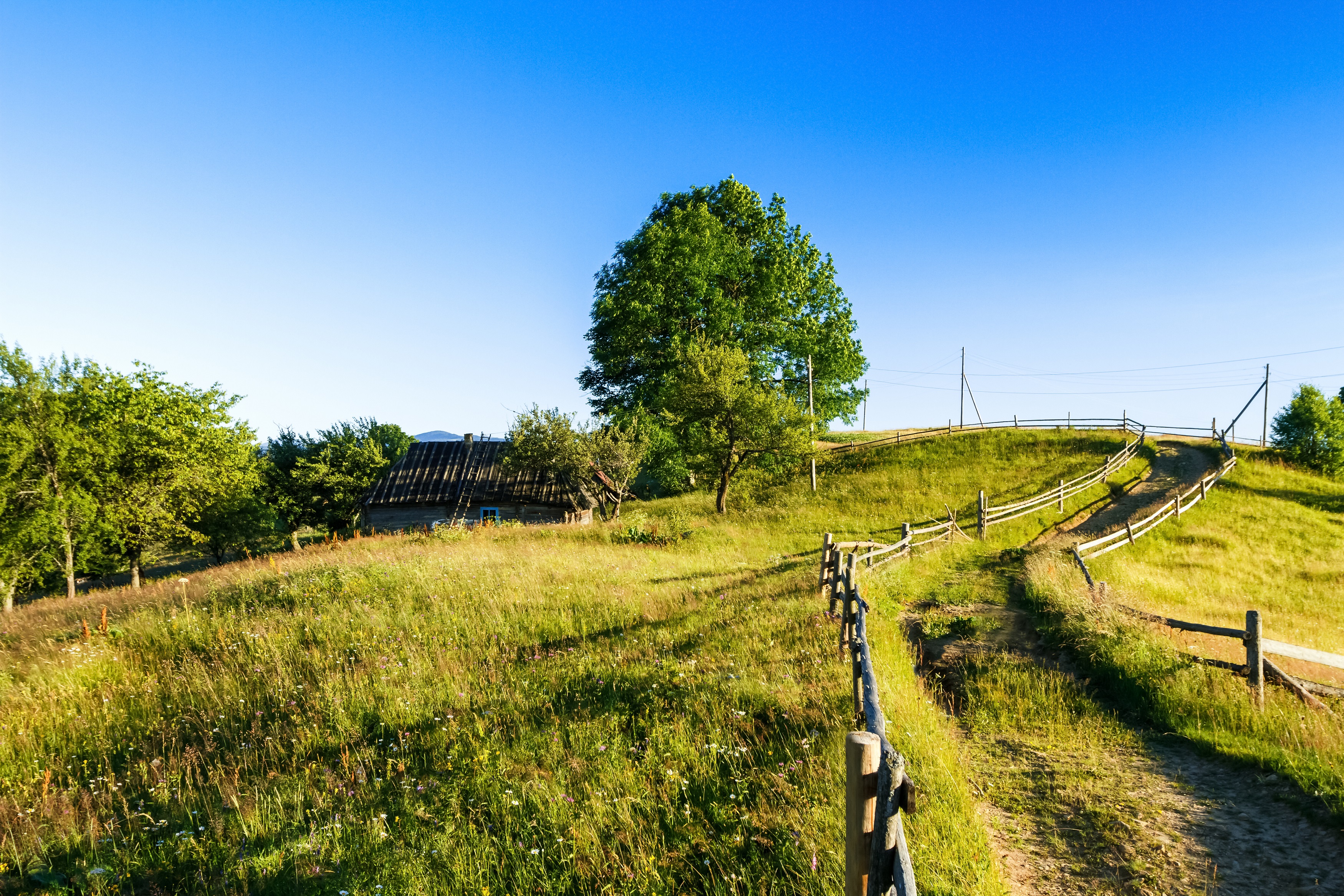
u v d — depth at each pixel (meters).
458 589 13.27
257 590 14.09
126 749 7.72
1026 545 21.56
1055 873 4.70
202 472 29.25
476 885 4.54
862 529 24.50
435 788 5.93
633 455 30.89
